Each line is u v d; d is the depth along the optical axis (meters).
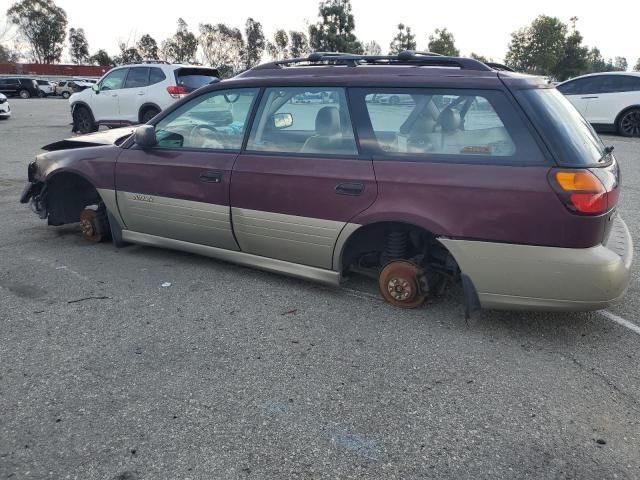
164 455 2.38
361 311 3.82
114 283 4.29
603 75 13.74
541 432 2.55
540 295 3.21
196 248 4.51
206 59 66.56
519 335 3.48
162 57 68.56
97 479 2.24
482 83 3.33
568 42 46.66
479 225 3.24
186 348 3.29
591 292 3.09
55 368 3.05
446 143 3.40
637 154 10.75
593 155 3.29
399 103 3.54
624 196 7.35
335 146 3.72
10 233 5.64
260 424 2.59
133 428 2.55
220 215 4.19
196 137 4.36
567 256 3.08
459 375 3.02
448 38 49.62
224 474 2.28
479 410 2.71
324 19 36.62
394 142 3.54
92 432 2.52
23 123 17.34
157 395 2.81
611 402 2.78
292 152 3.88
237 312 3.79
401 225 3.64
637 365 3.13
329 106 3.76
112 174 4.76
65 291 4.12
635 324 3.63
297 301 3.98
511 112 3.23
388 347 3.32
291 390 2.87
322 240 3.78
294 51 65.56
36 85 39.38
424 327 3.58
